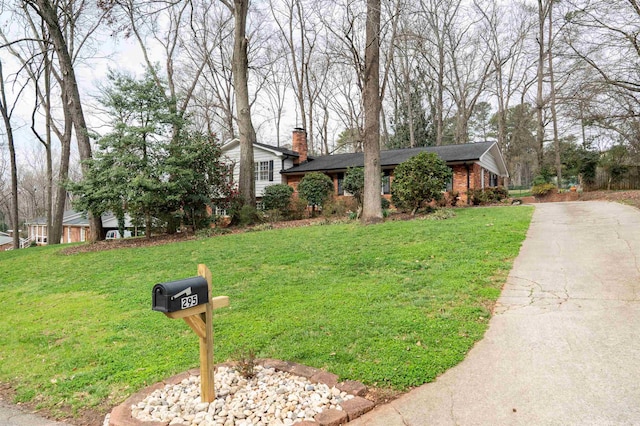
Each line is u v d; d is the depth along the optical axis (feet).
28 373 13.66
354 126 114.11
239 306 18.22
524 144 113.50
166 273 27.07
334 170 68.54
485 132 148.97
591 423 8.43
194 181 45.06
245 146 52.42
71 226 97.55
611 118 50.19
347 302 17.34
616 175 64.08
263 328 15.26
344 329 14.29
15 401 11.85
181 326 16.75
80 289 25.14
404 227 34.96
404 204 45.42
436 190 43.19
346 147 131.64
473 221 35.83
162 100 44.37
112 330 16.99
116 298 21.98
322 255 27.43
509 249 24.62
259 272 24.57
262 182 76.28
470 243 26.71
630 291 16.26
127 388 11.76
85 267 31.99
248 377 11.27
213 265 27.81
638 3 43.11
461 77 101.96
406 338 13.20
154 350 14.37
